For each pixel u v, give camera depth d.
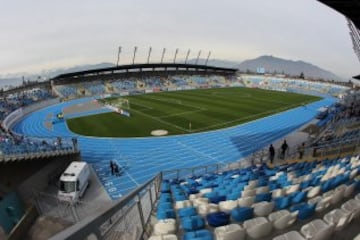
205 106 57.03
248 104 59.56
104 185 23.45
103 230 3.85
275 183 13.70
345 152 19.73
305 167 17.48
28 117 52.91
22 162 21.23
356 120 29.75
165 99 67.25
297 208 8.62
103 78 88.75
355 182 10.20
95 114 51.00
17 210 17.75
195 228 8.45
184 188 15.32
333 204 9.27
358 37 30.70
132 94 78.12
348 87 79.38
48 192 21.98
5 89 69.06
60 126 43.62
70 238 1.97
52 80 78.75
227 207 10.27
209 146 33.19
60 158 25.02
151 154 30.86
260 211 9.12
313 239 6.10
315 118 46.12
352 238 6.89
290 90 86.69
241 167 25.38
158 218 8.95
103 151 31.98
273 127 40.91
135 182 24.06
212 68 110.69
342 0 19.69
